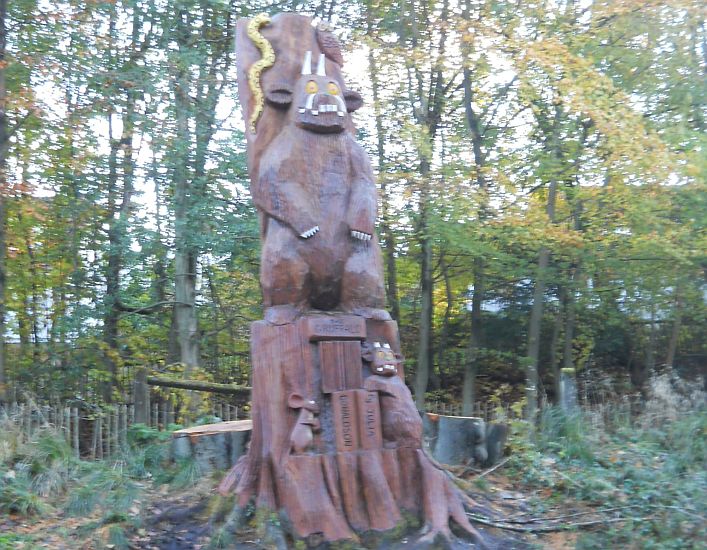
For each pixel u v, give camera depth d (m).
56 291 15.55
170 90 14.02
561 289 17.28
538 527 6.66
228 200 14.51
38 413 9.41
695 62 14.89
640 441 9.52
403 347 20.38
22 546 6.27
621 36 14.59
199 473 7.82
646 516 6.70
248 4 14.95
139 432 9.88
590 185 14.70
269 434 6.28
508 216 13.20
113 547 6.21
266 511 6.17
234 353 18.38
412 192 13.98
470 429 8.44
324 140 6.72
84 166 13.73
